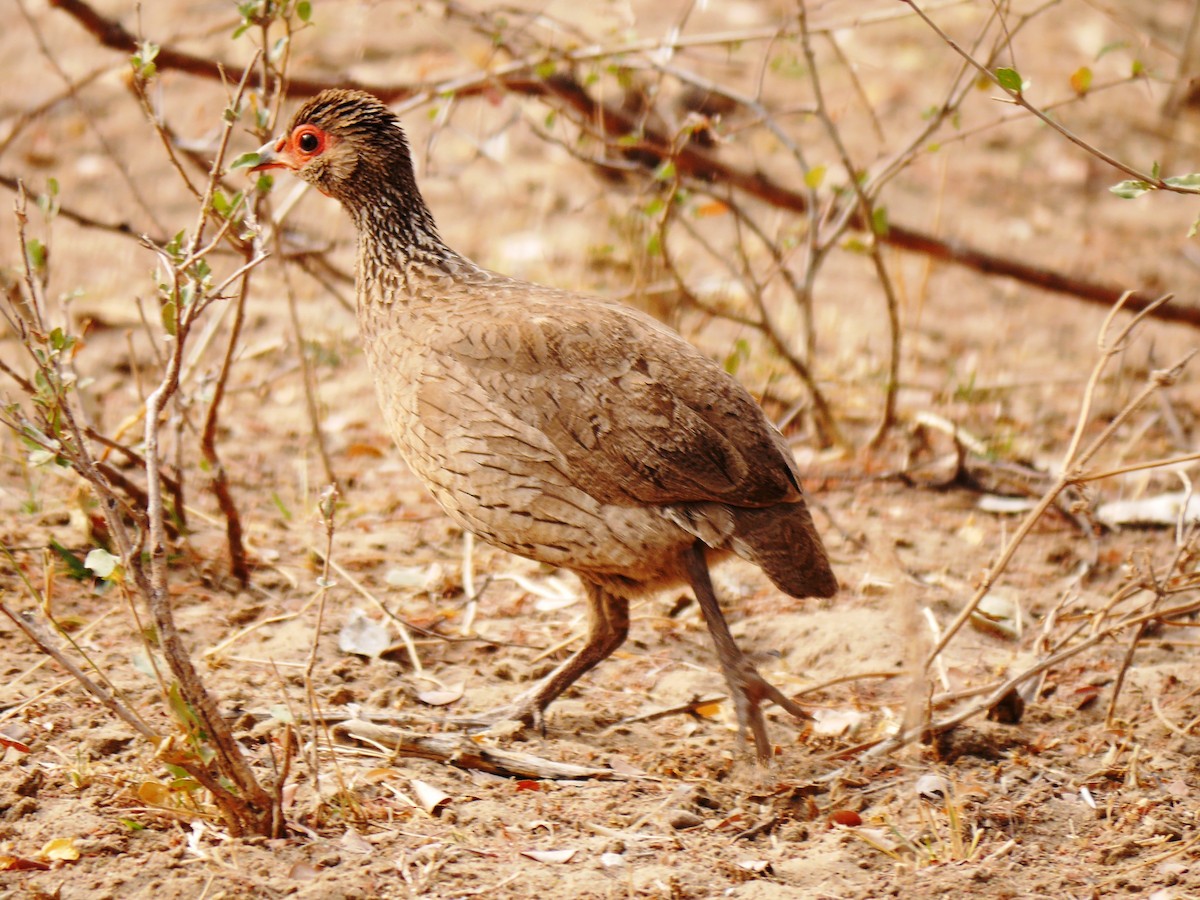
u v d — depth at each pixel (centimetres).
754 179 1429
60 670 892
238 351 1402
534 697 886
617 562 831
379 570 1089
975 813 775
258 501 1196
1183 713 900
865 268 1788
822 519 1214
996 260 1462
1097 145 2033
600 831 752
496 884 693
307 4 975
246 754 806
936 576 1119
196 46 1905
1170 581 979
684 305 1460
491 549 1135
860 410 1424
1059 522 1222
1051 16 2272
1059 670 973
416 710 897
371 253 933
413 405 855
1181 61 1515
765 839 757
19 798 748
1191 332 1658
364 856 711
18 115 1847
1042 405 1462
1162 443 1376
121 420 1292
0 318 1433
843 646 1000
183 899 661
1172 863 729
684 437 808
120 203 1723
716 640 818
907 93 2072
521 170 1898
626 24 1499
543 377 823
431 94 1357
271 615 1004
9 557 861
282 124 1599
